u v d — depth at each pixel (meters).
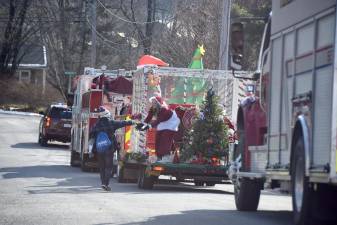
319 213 14.21
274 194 27.33
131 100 32.75
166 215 18.16
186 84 29.42
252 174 18.05
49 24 87.69
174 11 62.19
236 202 19.92
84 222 16.73
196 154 26.91
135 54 80.56
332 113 12.83
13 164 37.69
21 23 91.50
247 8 50.78
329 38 13.32
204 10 52.56
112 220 17.08
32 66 107.00
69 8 86.25
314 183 14.00
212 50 48.75
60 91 89.25
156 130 26.70
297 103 15.05
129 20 80.06
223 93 29.45
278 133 16.48
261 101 18.34
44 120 52.31
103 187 25.56
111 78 35.53
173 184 30.80
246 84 29.02
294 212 14.91
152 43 69.56
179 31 56.97
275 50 16.98
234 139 24.62
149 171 26.41
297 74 15.19
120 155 29.39
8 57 95.31
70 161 40.09
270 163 17.12
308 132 14.13
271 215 18.62
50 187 26.41
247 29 36.06
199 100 29.42
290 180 15.33
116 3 83.31
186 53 53.81
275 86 16.88
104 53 86.25
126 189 26.64
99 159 25.58
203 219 17.36
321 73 13.69
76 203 20.97
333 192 14.11
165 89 29.34
